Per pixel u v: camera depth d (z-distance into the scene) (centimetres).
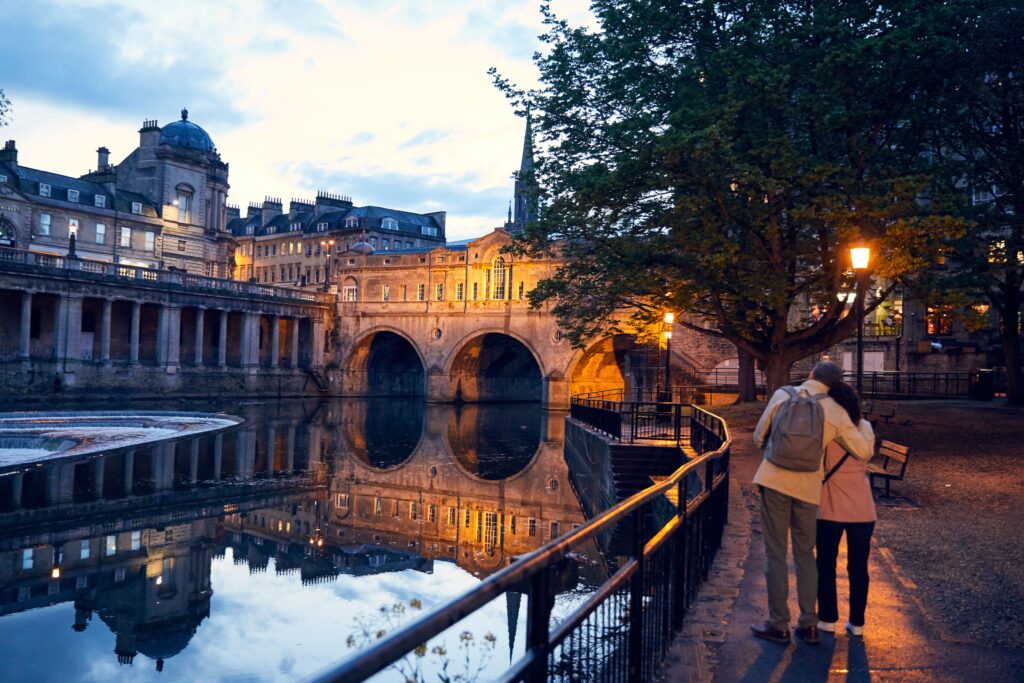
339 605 1444
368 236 10269
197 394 6694
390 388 8725
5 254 5453
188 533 1975
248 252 11762
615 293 2605
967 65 2059
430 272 7812
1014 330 2728
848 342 4247
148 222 7862
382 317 7931
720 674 589
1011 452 1800
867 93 1989
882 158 2109
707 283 2195
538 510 2420
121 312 6631
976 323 2331
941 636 675
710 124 1941
